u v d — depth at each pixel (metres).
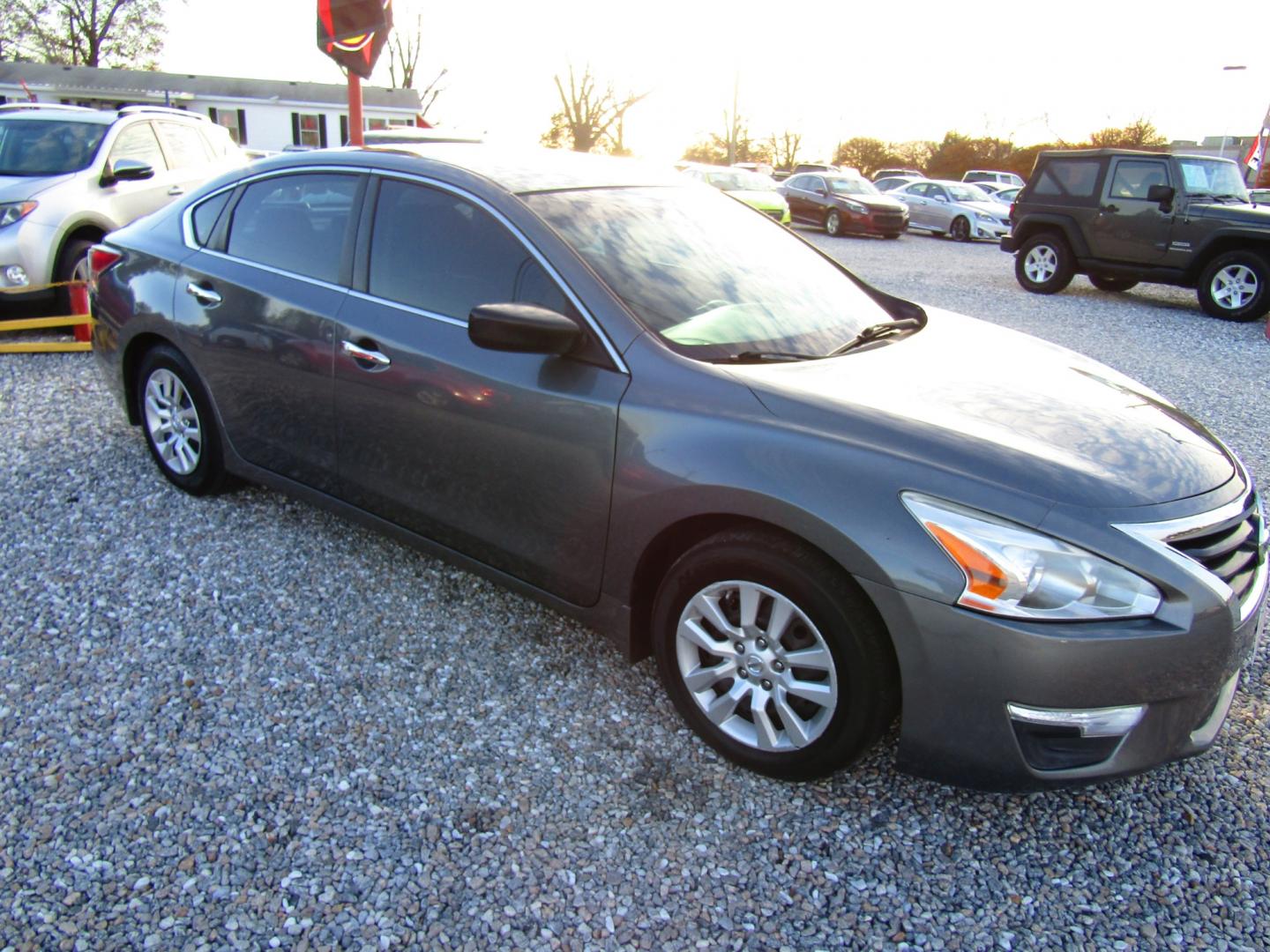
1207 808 2.56
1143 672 2.16
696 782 2.58
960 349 3.12
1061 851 2.39
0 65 36.72
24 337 7.16
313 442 3.47
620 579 2.72
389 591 3.49
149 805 2.39
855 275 3.71
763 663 2.51
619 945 2.06
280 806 2.41
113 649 3.06
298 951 2.01
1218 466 2.57
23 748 2.58
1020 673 2.15
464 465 2.99
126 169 7.59
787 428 2.43
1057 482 2.25
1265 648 3.32
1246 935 2.15
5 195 7.03
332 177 3.47
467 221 3.05
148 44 48.06
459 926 2.09
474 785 2.52
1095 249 12.09
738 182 21.53
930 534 2.20
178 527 3.91
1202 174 11.48
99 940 2.00
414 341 3.05
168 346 4.01
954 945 2.10
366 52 5.75
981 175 42.38
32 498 4.13
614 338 2.70
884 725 2.39
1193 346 9.19
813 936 2.11
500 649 3.16
